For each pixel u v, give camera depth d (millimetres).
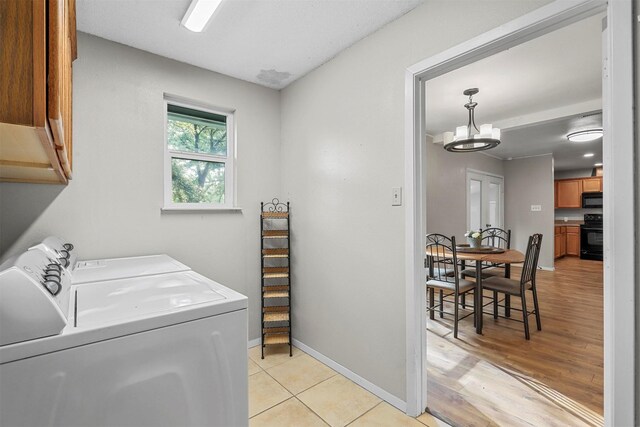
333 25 1928
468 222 5484
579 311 3637
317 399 1958
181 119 2467
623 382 1062
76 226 1918
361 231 2102
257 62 2383
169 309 927
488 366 2361
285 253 2660
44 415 708
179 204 2434
